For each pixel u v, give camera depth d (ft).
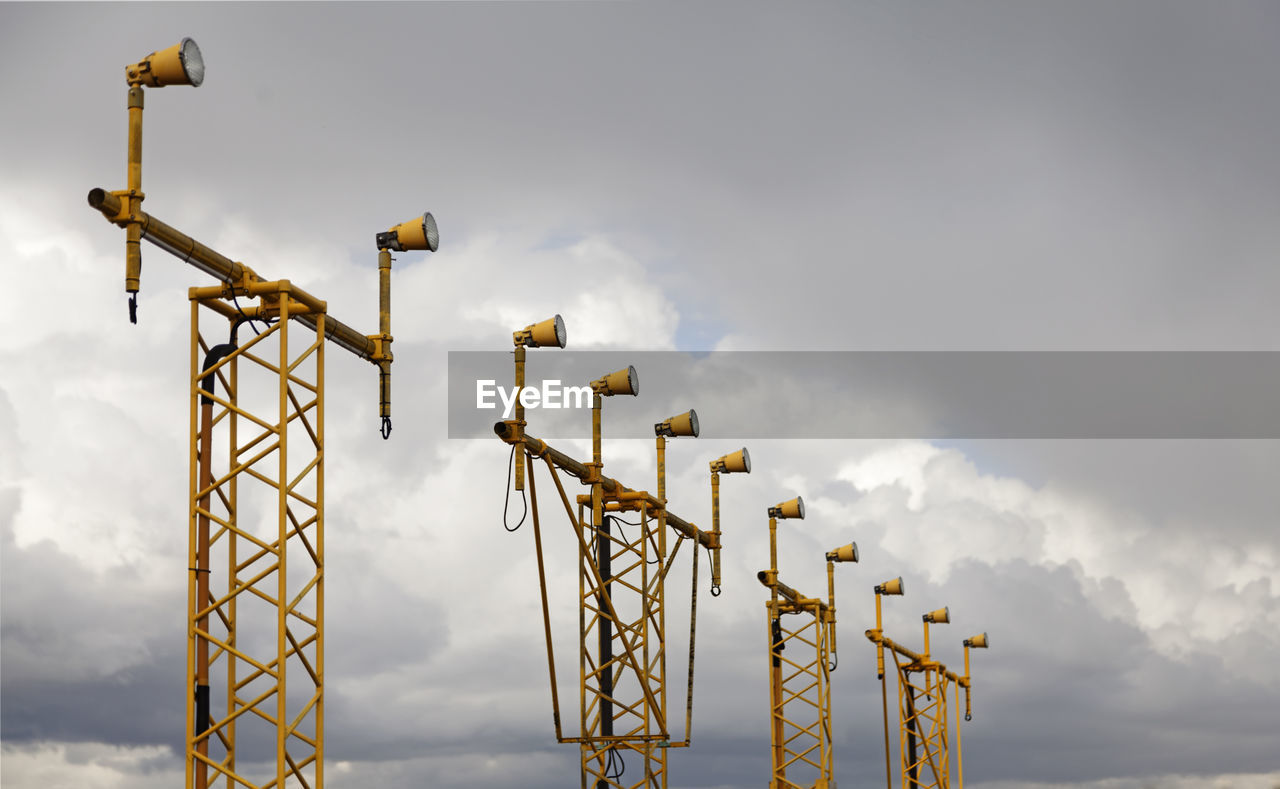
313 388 94.32
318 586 92.27
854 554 217.56
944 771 268.82
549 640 140.97
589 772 147.54
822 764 209.97
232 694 93.30
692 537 171.94
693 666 167.84
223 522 90.17
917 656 275.80
